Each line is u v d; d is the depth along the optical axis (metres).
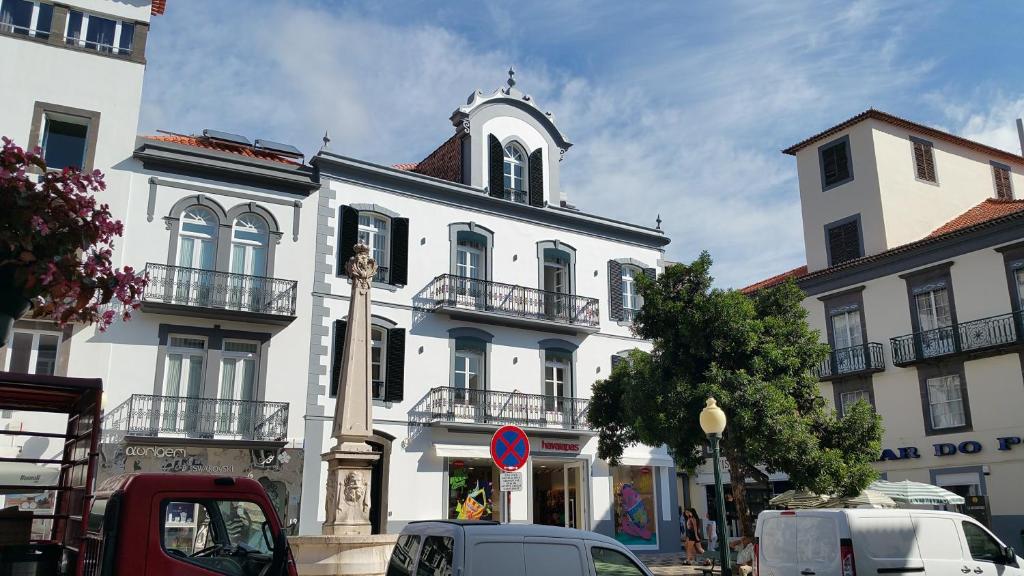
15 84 21.66
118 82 22.86
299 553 12.42
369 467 14.13
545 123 30.34
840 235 33.91
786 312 19.88
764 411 17.38
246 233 23.77
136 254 22.00
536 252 28.83
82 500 7.18
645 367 19.62
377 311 25.11
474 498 25.77
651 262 31.66
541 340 28.11
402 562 9.05
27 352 20.42
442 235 26.89
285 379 23.14
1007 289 27.53
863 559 12.34
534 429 26.45
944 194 34.38
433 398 25.33
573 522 27.59
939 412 29.05
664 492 29.27
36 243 5.46
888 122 33.69
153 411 21.25
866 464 18.25
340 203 25.14
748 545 18.28
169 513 7.82
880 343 31.19
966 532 13.39
